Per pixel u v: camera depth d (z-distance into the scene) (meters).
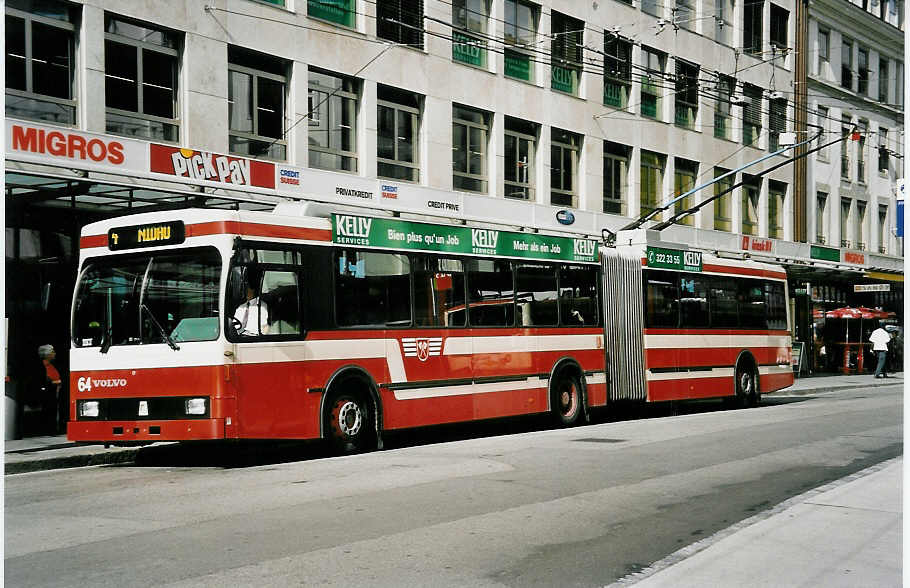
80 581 5.93
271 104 20.91
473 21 26.19
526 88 27.83
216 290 11.51
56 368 16.75
